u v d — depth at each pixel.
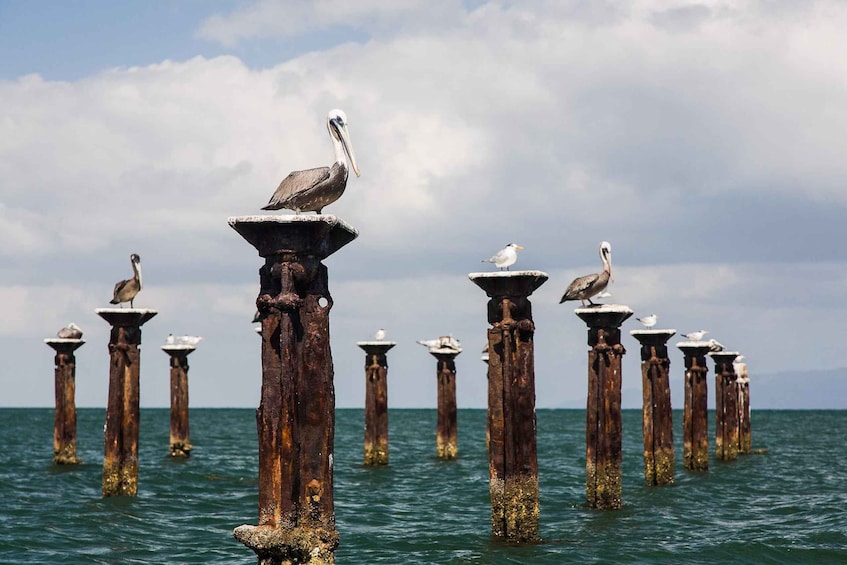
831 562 18.98
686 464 34.75
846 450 53.31
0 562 18.61
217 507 26.27
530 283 18.27
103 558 19.09
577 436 72.38
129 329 26.08
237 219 11.48
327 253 12.05
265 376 11.46
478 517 24.52
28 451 50.88
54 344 37.88
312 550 11.35
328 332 11.76
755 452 49.03
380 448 39.62
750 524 22.97
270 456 11.38
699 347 34.53
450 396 42.56
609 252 23.58
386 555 19.09
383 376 39.75
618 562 18.30
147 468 38.56
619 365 23.30
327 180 12.63
